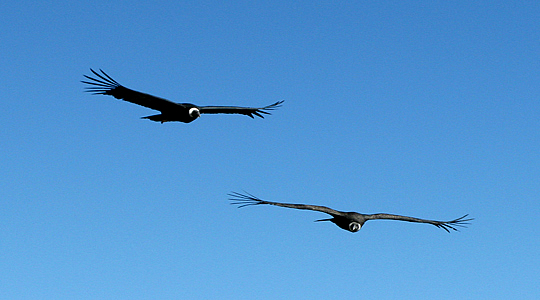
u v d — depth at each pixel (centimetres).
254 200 2627
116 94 2892
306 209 2681
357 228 2759
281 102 3400
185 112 2991
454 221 2983
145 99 2939
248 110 3247
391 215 2908
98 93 2856
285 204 2664
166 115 3027
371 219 2847
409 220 2903
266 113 3353
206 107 3097
